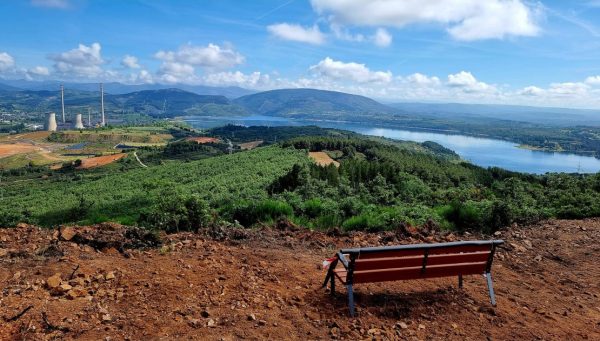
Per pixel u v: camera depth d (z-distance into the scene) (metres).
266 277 5.18
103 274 4.73
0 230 6.63
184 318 3.93
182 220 7.46
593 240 8.05
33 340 3.34
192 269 5.13
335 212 9.72
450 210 9.85
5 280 4.39
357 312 4.49
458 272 4.89
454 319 4.55
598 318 4.84
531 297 5.32
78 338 3.42
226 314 4.09
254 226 8.69
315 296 4.79
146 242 6.11
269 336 3.78
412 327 4.30
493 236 8.46
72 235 6.09
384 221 8.80
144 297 4.27
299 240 7.28
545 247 7.62
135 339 3.48
